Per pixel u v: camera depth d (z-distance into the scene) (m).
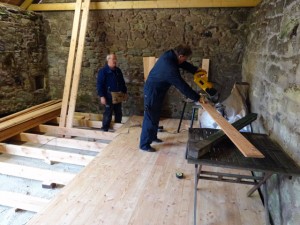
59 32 4.80
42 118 4.21
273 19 2.50
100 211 1.95
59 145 3.47
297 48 1.75
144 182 2.38
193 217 1.91
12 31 4.18
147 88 2.89
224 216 1.93
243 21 4.02
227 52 4.21
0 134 3.33
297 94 1.67
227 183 2.39
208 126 3.28
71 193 2.17
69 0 4.54
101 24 4.55
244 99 3.34
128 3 4.30
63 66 4.98
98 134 3.76
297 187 1.53
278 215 1.83
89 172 2.53
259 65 2.94
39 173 2.61
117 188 2.27
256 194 2.23
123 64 4.68
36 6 4.68
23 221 2.15
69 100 4.26
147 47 4.49
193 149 1.64
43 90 5.07
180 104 4.63
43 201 2.23
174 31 4.30
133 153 3.02
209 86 3.03
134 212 1.95
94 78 4.88
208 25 4.15
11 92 4.33
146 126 3.00
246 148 1.60
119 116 4.38
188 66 3.07
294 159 1.67
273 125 2.21
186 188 2.30
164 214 1.94
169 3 4.14
